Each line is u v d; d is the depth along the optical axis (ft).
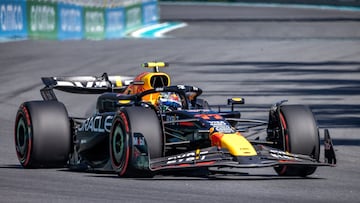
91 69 280.10
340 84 250.16
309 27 513.86
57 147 111.55
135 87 118.93
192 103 118.42
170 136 113.60
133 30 493.36
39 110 111.86
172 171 108.47
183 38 432.25
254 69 288.71
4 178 101.30
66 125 112.57
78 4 410.31
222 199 85.51
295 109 107.34
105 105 117.39
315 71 284.41
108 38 423.64
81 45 364.99
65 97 217.97
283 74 274.98
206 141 105.60
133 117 99.55
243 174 109.29
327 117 184.55
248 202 83.97
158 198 85.56
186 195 87.92
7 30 355.97
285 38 433.07
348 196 90.38
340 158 129.49
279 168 108.47
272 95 224.33
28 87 233.35
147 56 326.65
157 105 113.60
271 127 110.73
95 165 109.60
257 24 546.67
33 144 110.63
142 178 101.96
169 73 275.59
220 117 106.32
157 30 495.82
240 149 97.60
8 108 195.93
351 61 316.19
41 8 376.27
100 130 111.04
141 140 98.37
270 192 91.50
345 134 159.74
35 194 87.61
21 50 330.34
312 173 107.04
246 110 195.21
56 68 280.31
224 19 600.39
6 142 147.43
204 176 105.40
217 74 273.13
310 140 105.29
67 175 105.91
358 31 479.00
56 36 389.80
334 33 467.52
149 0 544.62
